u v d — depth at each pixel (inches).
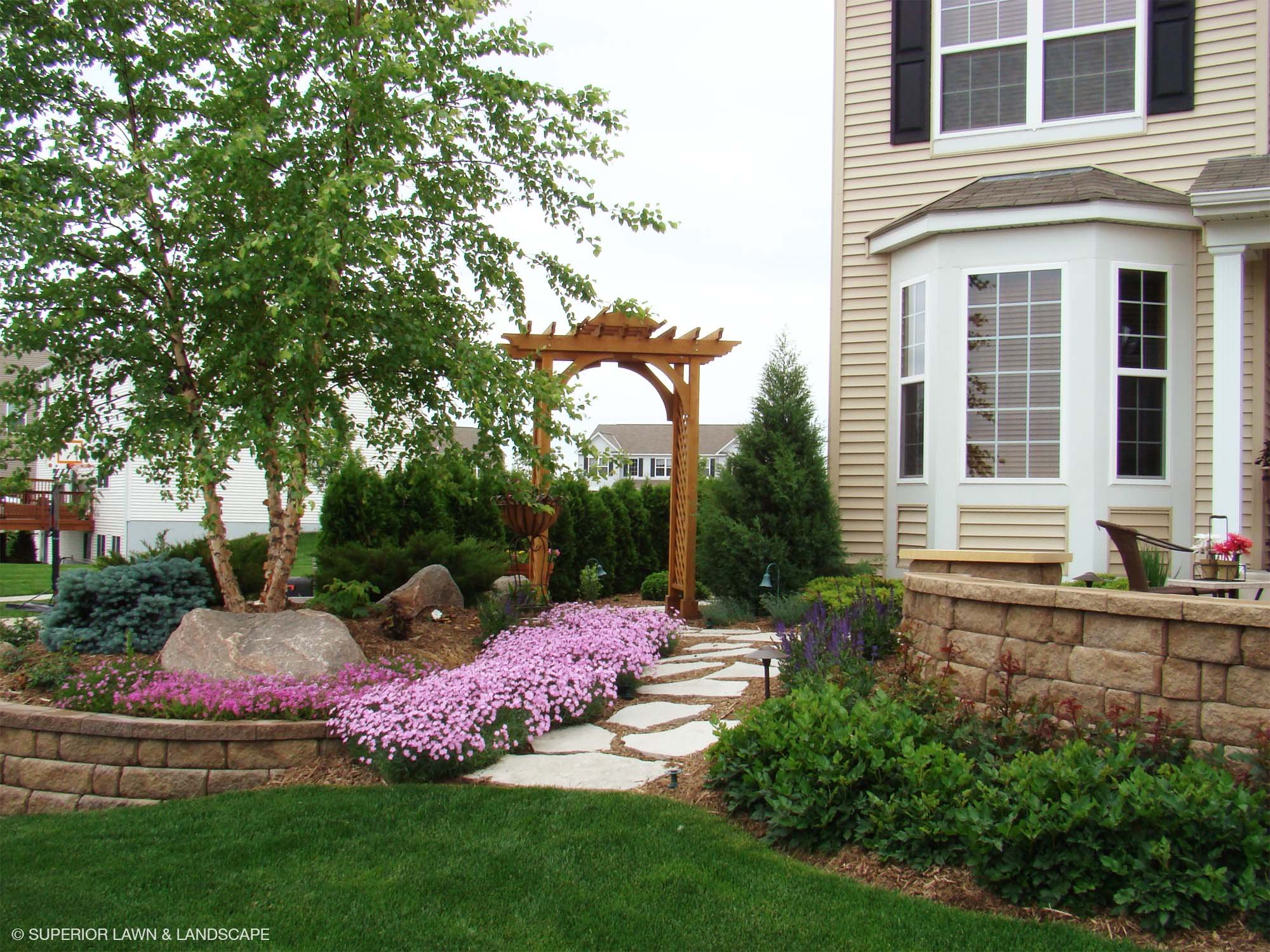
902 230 355.6
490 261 263.3
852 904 124.6
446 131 221.5
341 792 172.9
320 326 214.4
